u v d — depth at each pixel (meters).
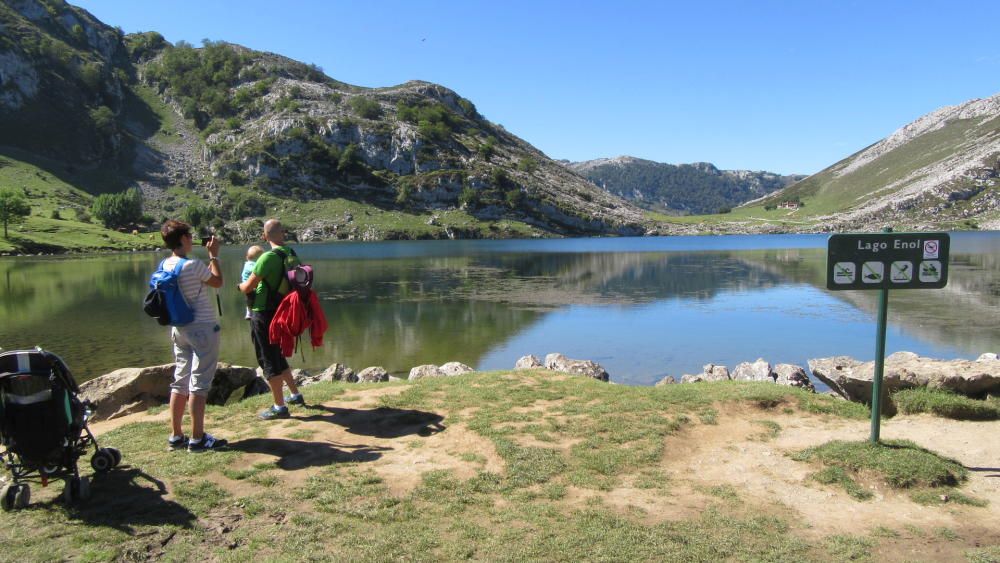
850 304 34.66
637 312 32.97
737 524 5.85
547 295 41.25
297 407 9.23
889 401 9.59
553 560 5.14
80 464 6.86
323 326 8.77
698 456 7.67
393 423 8.59
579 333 26.78
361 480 6.62
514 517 5.93
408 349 23.50
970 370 9.42
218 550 5.15
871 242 7.28
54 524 5.42
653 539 5.52
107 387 10.28
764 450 7.82
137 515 5.63
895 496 6.50
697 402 9.50
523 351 23.05
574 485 6.73
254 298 8.56
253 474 6.68
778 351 22.80
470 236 188.25
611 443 7.91
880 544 5.53
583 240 170.88
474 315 32.28
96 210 135.12
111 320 30.36
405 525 5.71
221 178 198.12
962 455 7.53
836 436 8.20
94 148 190.12
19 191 105.69
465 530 5.64
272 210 184.12
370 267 68.56
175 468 6.68
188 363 7.27
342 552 5.18
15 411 5.57
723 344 24.16
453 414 9.02
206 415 8.97
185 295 6.92
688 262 73.06
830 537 5.64
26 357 5.60
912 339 24.42
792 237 176.75
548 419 8.71
